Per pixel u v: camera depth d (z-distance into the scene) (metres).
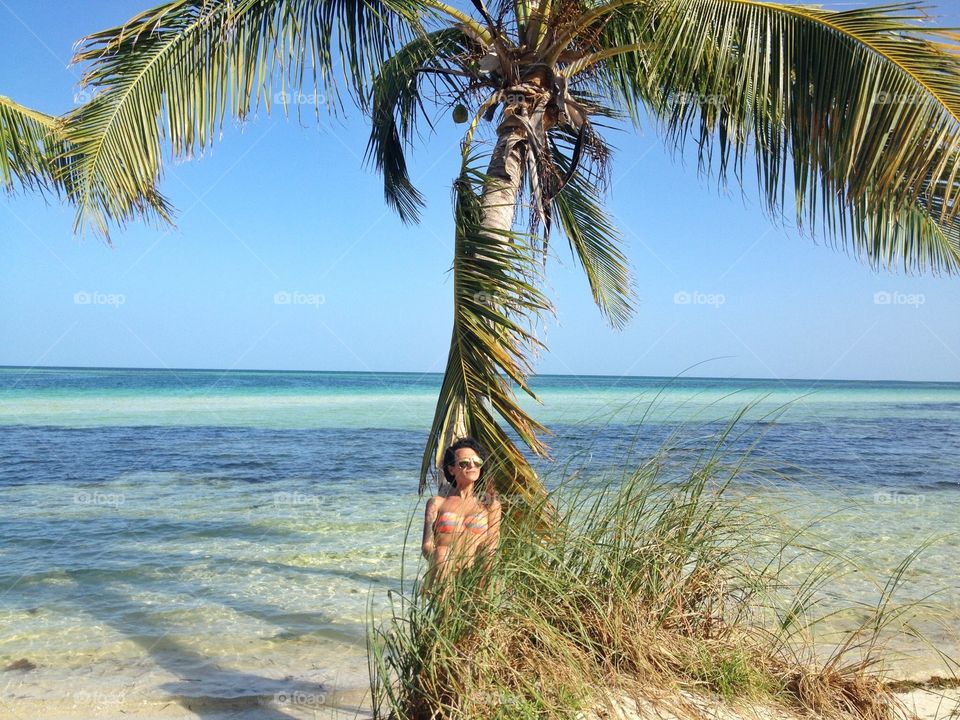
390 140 9.34
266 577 7.69
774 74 5.74
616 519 4.04
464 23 6.94
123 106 5.80
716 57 6.00
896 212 5.53
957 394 80.88
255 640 5.86
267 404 42.72
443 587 3.52
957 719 3.92
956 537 9.45
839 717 3.60
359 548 9.00
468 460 4.63
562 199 9.98
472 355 5.42
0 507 11.85
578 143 6.86
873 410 46.53
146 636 5.95
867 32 5.23
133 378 66.88
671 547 4.00
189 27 5.97
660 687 3.45
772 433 26.45
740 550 4.20
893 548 8.60
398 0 6.79
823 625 5.57
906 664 4.85
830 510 10.48
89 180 5.71
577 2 6.57
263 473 15.95
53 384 55.16
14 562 8.30
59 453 19.66
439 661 3.25
